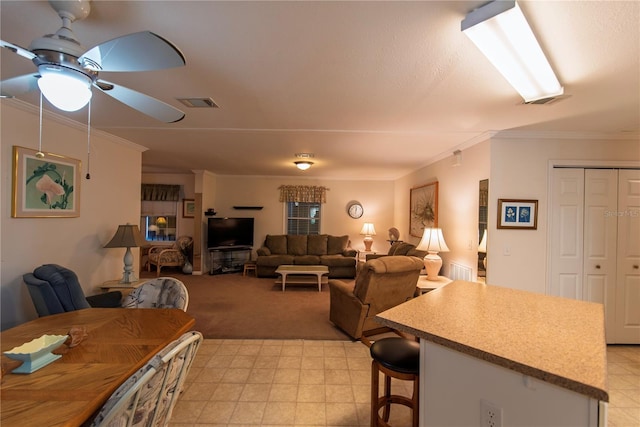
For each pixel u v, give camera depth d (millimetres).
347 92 2127
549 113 2480
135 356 1320
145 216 6875
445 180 4258
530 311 1564
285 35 1453
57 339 1338
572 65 1671
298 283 5277
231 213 7207
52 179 2721
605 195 3113
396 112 2523
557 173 3117
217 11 1273
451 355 1266
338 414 1999
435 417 1312
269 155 4594
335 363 2682
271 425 1884
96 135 3287
